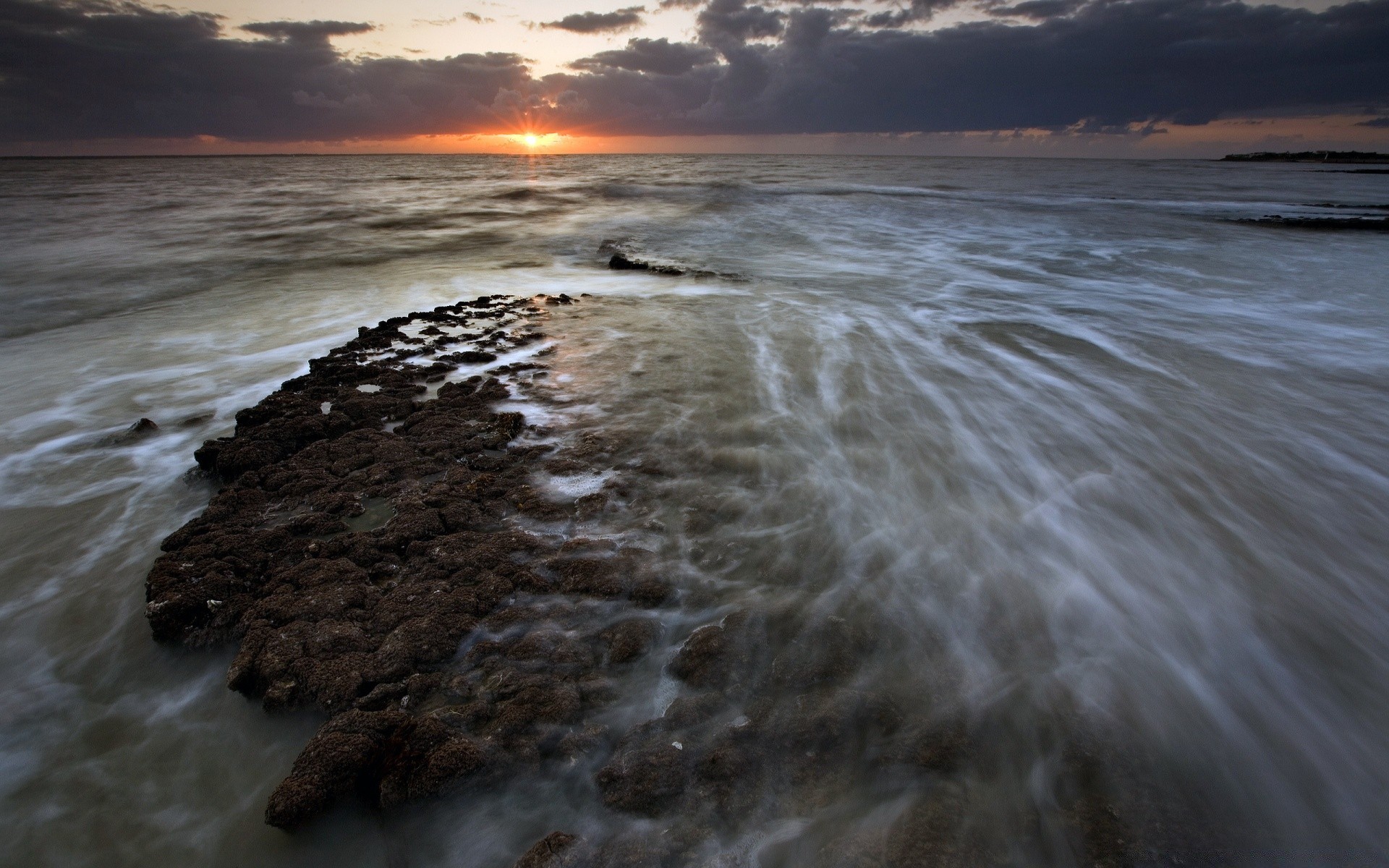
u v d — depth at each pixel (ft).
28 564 13.61
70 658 11.09
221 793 8.80
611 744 9.21
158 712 10.04
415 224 72.02
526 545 13.32
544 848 7.74
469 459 17.02
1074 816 8.16
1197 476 16.74
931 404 21.04
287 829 8.18
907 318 32.04
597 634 11.10
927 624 11.41
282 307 35.42
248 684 10.32
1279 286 39.58
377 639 10.89
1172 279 41.86
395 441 17.76
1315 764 9.04
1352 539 14.08
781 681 10.12
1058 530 14.28
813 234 64.18
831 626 11.24
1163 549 13.69
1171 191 117.19
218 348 28.27
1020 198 100.32
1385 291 37.91
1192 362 25.44
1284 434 19.06
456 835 8.20
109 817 8.49
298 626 11.00
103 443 19.26
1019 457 17.62
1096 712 9.68
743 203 93.25
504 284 41.55
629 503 15.01
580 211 84.64
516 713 9.44
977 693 9.95
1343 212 80.59
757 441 18.31
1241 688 10.24
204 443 17.92
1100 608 11.89
